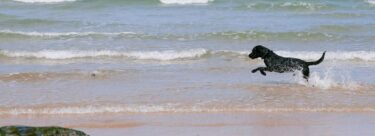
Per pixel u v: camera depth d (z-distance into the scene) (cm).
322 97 3775
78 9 8781
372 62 5309
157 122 3098
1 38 6488
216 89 4000
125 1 9312
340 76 4575
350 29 7162
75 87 4084
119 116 3234
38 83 4222
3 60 5372
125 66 5022
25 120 3152
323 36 6606
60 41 6334
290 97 3769
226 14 8300
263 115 3269
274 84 4209
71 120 3148
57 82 4259
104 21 7619
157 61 5325
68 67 4981
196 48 5838
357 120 3158
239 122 3103
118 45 6069
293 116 3250
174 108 3406
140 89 3997
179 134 2847
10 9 8875
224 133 2872
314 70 4869
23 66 5041
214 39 6450
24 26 7400
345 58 5447
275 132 2902
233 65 5081
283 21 7756
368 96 3812
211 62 5244
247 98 3722
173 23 7425
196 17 7981
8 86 4109
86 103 3569
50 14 8331
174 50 5675
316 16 8275
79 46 6028
